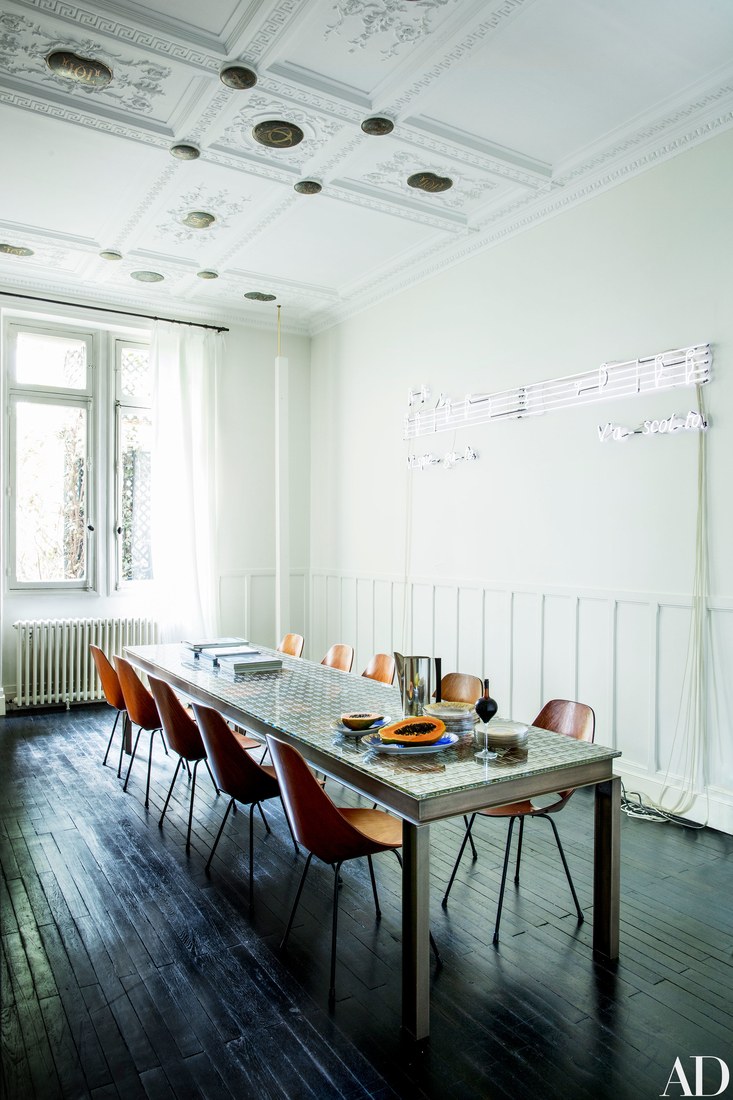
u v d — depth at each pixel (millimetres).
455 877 3150
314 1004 2287
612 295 4215
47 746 5184
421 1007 2119
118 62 3275
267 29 3039
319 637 7332
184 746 3434
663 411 3922
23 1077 1973
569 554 4492
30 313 6137
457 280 5422
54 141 3926
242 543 7074
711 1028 2186
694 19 3006
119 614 6734
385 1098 1899
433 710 2867
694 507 3777
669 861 3336
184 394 6613
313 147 3992
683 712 3832
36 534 6406
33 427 6395
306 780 2297
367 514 6535
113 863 3299
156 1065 2020
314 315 7113
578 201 4402
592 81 3424
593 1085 1950
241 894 3016
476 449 5234
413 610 5930
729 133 3598
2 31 3072
